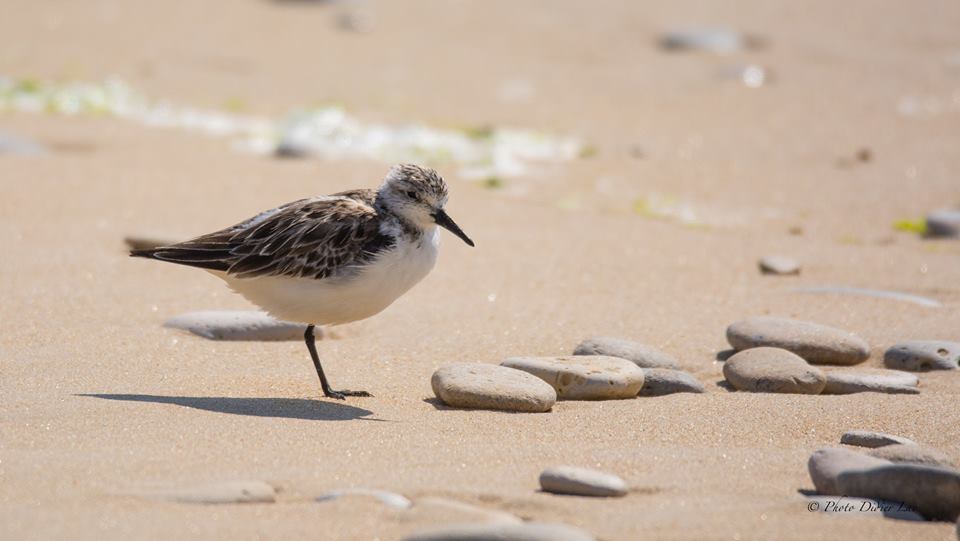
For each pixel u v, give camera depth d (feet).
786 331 38.68
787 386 34.96
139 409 31.30
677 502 25.48
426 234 34.09
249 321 39.47
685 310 43.96
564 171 66.74
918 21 102.83
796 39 97.91
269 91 82.58
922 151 71.00
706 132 75.36
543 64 92.17
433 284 46.55
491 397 32.45
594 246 52.70
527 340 40.09
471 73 89.25
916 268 50.39
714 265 50.39
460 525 22.34
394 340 39.91
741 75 88.17
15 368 34.96
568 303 44.47
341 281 32.89
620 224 56.90
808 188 64.23
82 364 35.65
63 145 67.00
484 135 72.95
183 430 29.63
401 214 33.55
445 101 81.66
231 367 36.42
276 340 39.58
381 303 33.71
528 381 33.17
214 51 92.43
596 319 42.55
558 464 27.86
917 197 62.59
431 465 27.53
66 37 93.76
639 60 93.35
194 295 43.62
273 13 104.94
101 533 23.00
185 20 101.24
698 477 27.17
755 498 25.81
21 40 92.07
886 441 29.73
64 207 54.24
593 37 99.45
